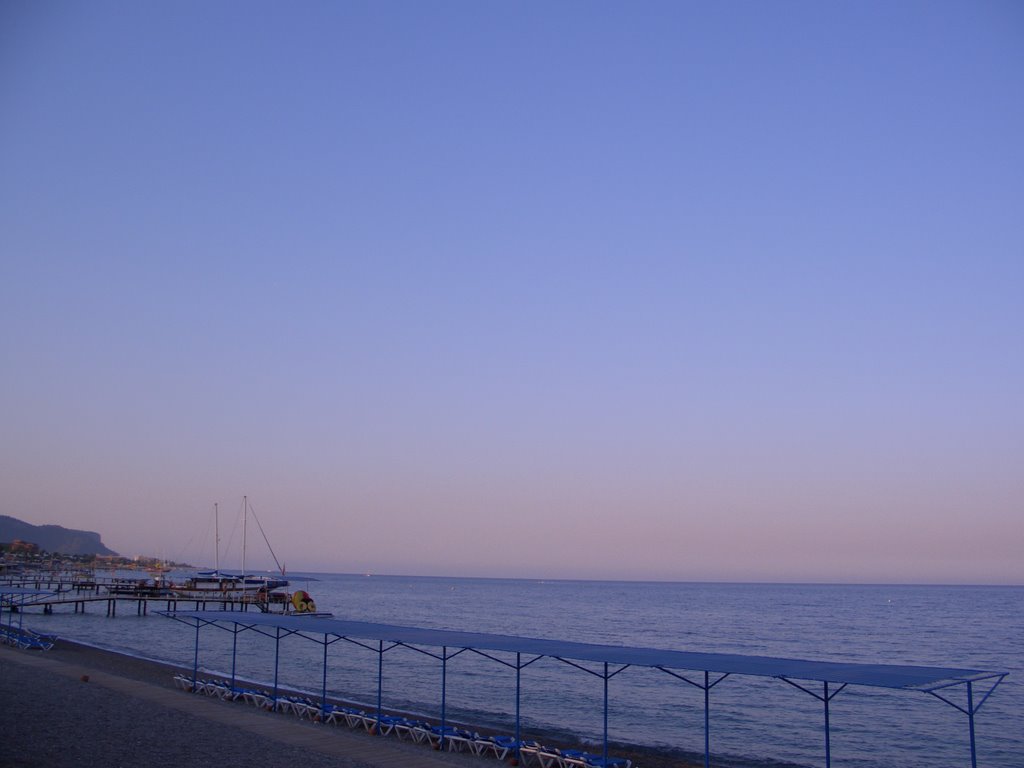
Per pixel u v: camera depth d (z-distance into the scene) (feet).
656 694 177.17
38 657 171.42
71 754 86.84
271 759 87.76
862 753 124.88
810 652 285.02
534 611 549.95
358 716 114.42
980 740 134.92
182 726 103.40
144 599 377.71
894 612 591.78
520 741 100.78
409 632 114.83
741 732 138.92
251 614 140.97
